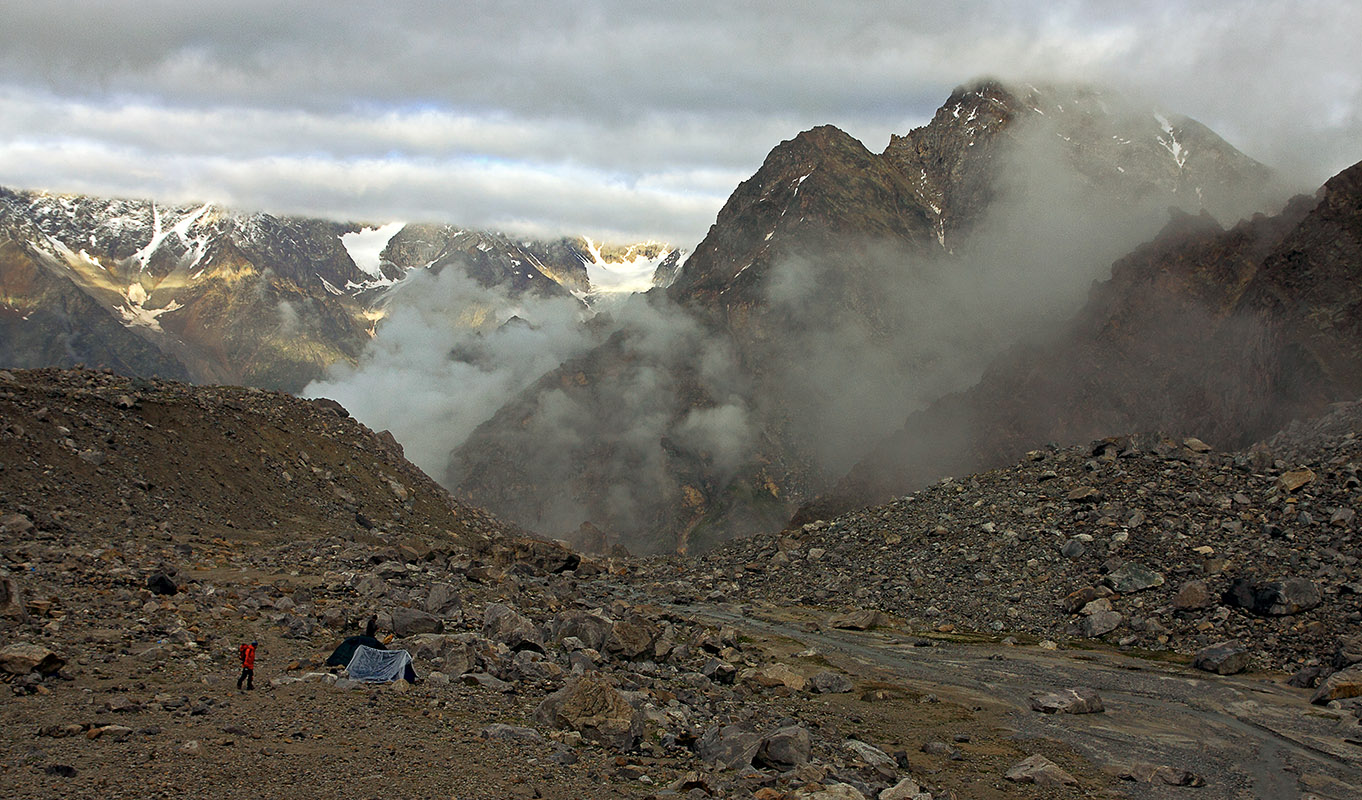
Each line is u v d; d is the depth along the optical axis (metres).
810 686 42.00
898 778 27.66
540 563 84.56
